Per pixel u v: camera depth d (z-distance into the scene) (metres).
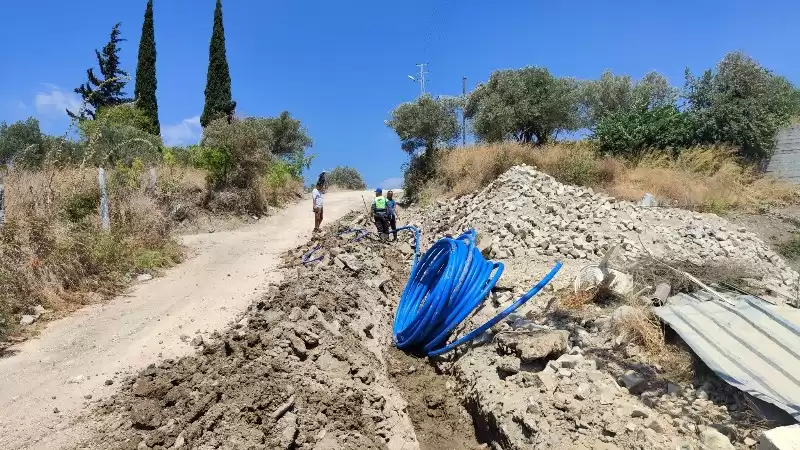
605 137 19.50
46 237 9.08
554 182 14.98
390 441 5.55
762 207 15.38
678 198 15.59
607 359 6.36
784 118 18.34
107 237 10.10
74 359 6.37
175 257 11.63
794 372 5.54
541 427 5.24
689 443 4.93
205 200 17.72
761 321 6.64
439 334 8.12
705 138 18.69
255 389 5.23
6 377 5.88
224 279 10.18
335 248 11.51
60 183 11.29
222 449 4.52
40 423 4.91
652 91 25.88
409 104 21.86
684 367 6.06
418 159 22.06
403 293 9.41
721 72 18.92
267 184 21.09
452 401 6.87
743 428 5.04
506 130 21.88
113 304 8.59
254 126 19.45
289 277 9.93
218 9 35.28
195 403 5.03
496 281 8.56
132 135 18.92
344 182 40.66
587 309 7.75
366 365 6.70
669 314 6.85
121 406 5.21
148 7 31.58
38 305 8.05
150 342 6.91
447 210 16.28
